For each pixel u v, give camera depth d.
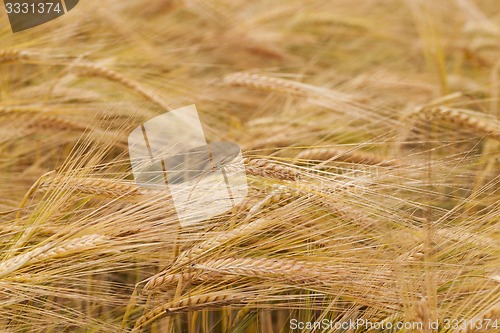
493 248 2.04
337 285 2.01
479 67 2.68
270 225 2.03
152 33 2.59
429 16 2.77
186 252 2.01
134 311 2.05
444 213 2.08
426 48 2.62
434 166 2.09
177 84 2.33
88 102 2.26
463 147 2.20
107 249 2.01
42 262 2.01
